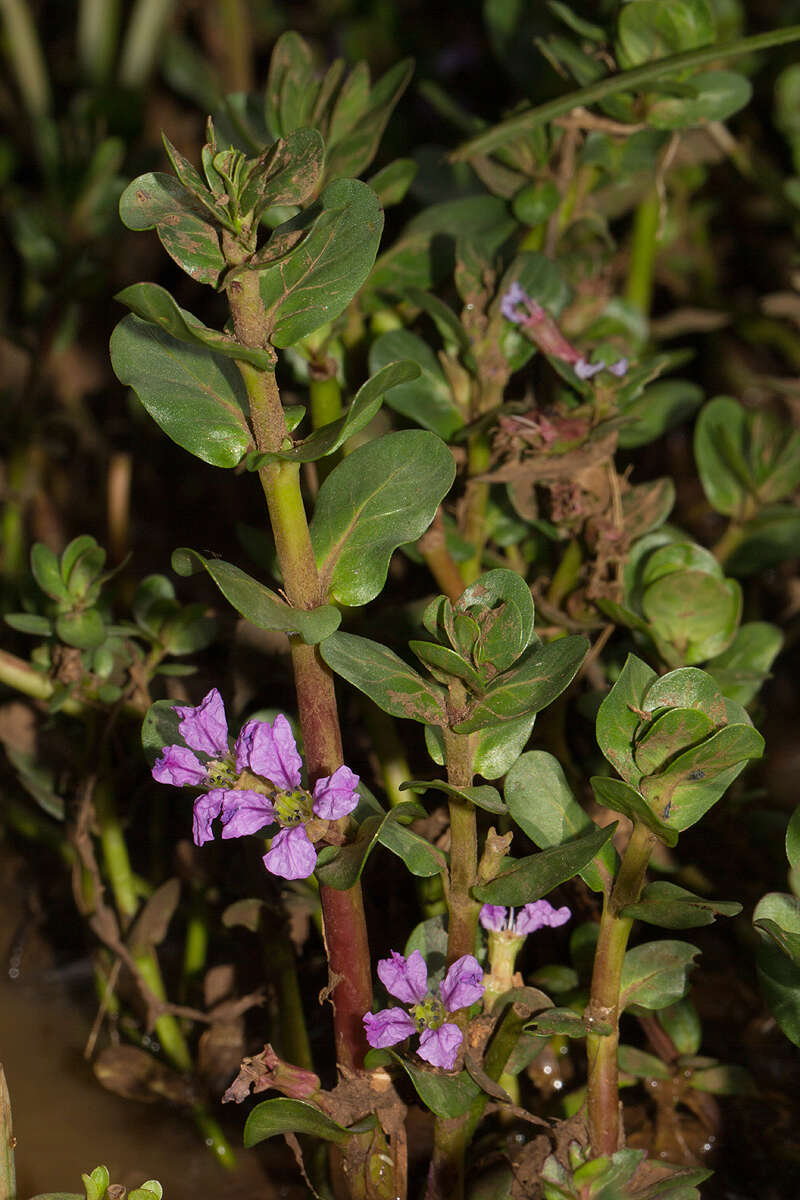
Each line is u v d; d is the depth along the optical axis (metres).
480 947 0.48
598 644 0.52
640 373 0.51
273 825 0.46
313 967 0.53
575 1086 0.51
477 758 0.46
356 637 0.46
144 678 0.52
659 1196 0.46
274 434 0.45
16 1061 0.53
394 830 0.46
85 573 0.52
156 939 0.52
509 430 0.51
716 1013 0.53
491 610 0.46
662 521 0.52
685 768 0.45
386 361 0.52
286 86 0.53
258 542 0.54
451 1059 0.45
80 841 0.52
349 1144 0.46
